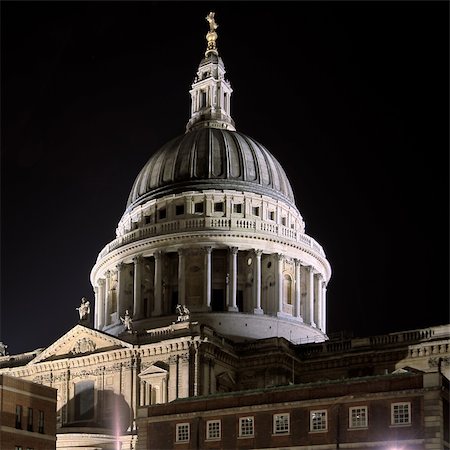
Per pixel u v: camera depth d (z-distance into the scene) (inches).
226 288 4901.6
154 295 4931.1
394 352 4040.4
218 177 5206.7
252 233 4950.8
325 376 4192.9
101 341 4237.2
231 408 3107.8
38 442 3550.7
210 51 6097.4
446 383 2874.0
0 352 4857.3
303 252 5157.5
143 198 5344.5
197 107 5890.8
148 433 3265.3
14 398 3469.5
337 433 2881.4
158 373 3983.8
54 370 4330.7
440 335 4008.4
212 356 4040.4
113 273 5295.3
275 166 5477.4
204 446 3117.6
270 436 3006.9
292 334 4872.0
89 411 4168.3
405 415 2800.2
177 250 4968.0
